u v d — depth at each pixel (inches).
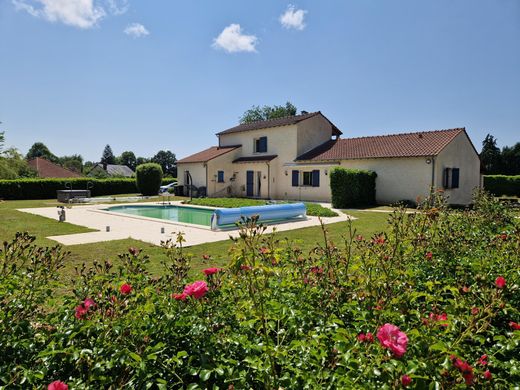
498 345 88.3
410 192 820.6
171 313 91.9
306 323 97.7
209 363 78.7
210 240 385.1
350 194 796.6
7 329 88.4
